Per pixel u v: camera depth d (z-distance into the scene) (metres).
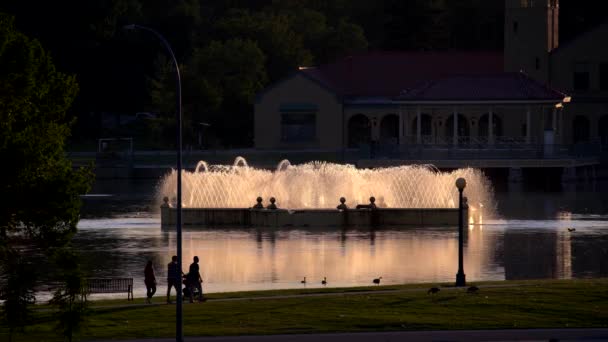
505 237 123.81
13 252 72.69
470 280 94.06
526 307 75.06
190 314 74.19
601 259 106.81
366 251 112.38
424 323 70.81
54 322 72.56
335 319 72.12
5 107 73.88
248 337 67.31
